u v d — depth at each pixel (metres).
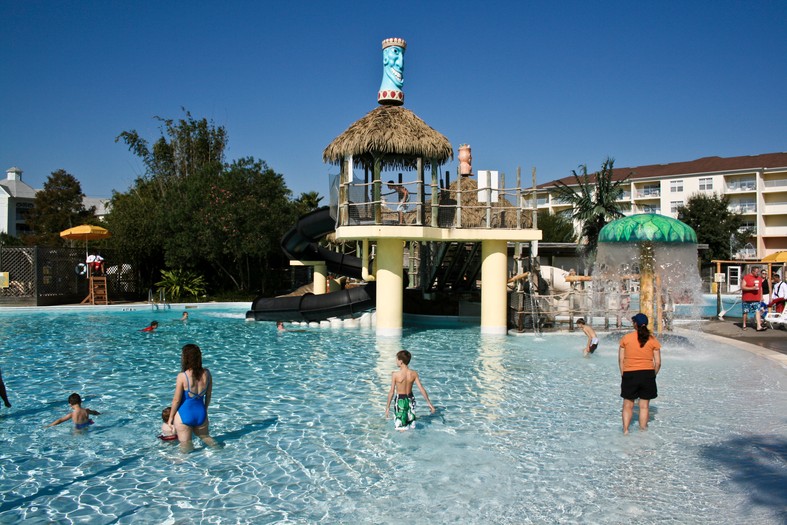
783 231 59.22
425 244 21.83
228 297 30.75
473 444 7.55
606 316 17.53
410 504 5.83
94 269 26.83
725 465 6.77
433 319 20.80
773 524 5.30
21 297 25.75
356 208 16.59
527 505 5.80
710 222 52.50
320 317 19.80
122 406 9.42
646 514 5.58
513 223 17.61
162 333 18.33
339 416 8.80
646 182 64.56
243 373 11.96
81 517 5.58
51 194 62.59
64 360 13.55
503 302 17.50
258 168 31.64
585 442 7.61
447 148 16.78
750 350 14.01
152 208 32.78
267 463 6.91
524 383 10.95
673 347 14.71
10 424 8.43
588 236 39.22
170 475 6.57
